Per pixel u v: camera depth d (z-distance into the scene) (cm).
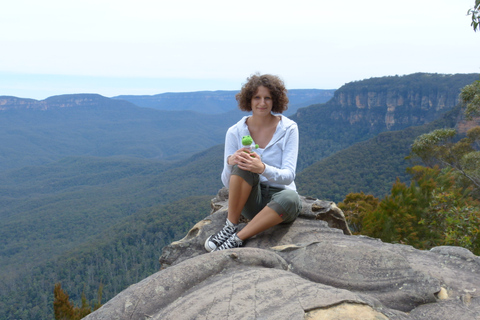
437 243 775
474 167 1381
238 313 159
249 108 319
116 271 9281
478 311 172
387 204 816
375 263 207
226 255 220
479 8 616
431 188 839
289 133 307
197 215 10719
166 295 190
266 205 281
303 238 283
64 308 742
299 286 180
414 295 185
